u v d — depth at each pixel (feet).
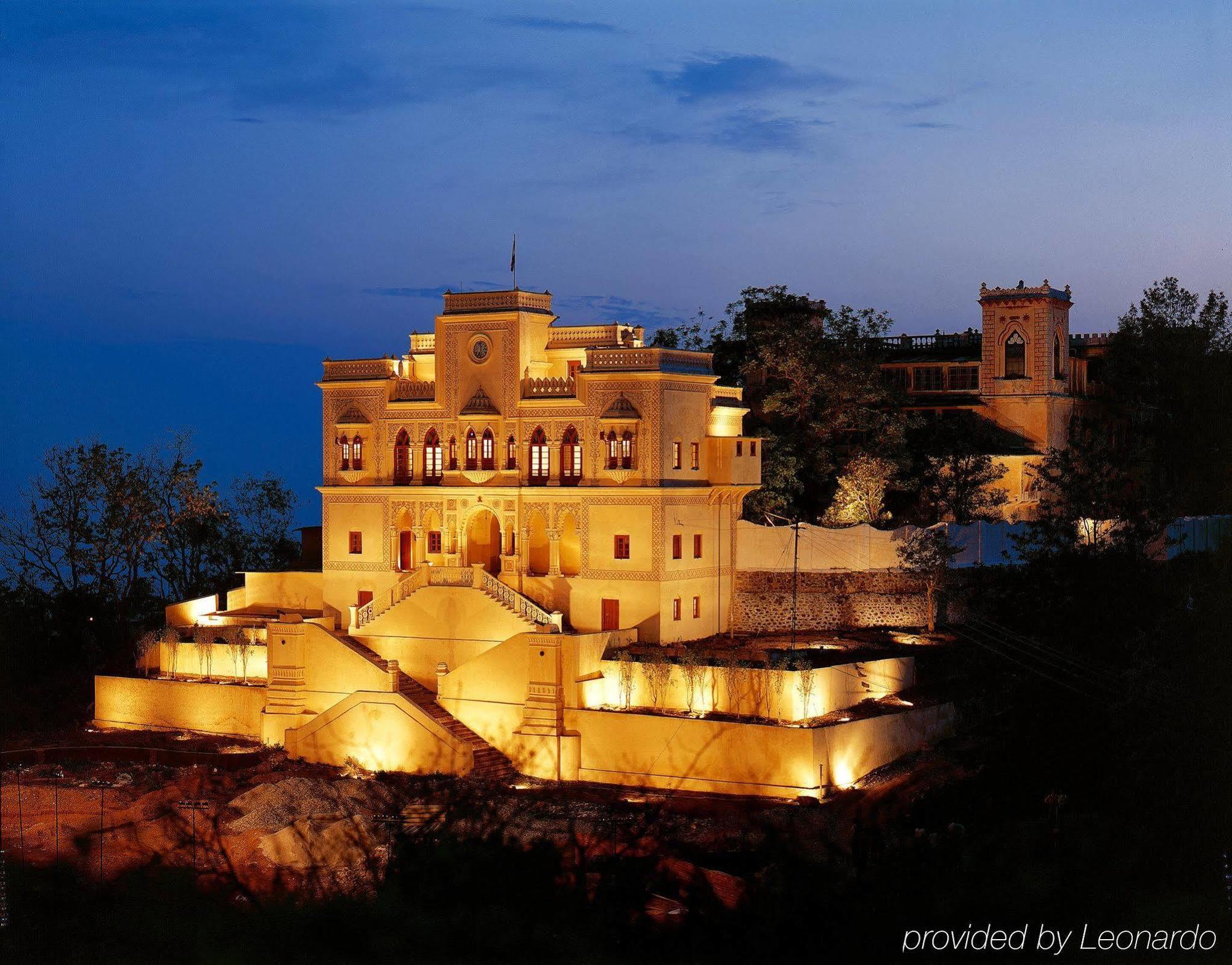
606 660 198.08
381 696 199.82
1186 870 148.56
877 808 170.91
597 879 157.28
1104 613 176.55
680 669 190.90
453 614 215.31
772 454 249.34
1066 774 167.12
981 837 153.99
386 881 161.17
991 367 281.74
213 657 226.99
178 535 296.10
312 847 169.48
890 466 249.14
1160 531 193.88
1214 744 151.64
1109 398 294.46
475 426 227.40
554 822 172.55
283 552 312.09
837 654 203.10
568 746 191.62
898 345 316.81
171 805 184.14
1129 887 146.20
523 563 222.69
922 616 220.84
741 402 245.65
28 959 144.25
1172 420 284.00
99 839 174.91
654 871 157.69
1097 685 170.91
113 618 276.41
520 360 223.92
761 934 143.64
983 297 281.95
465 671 202.90
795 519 243.60
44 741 221.05
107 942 148.87
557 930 148.77
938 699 198.18
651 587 211.00
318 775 196.85
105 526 274.57
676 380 215.51
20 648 262.47
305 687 213.87
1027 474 269.64
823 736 176.24
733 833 166.50
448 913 153.07
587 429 217.36
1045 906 143.02
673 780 184.24
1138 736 157.17
